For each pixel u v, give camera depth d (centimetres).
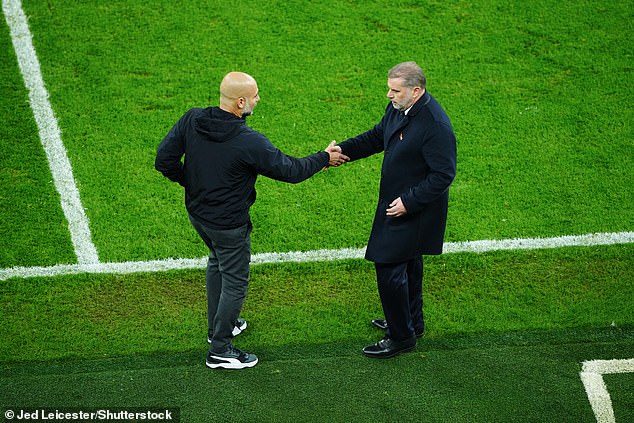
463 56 3259
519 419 1853
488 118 2989
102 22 3381
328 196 2677
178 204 2641
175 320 2200
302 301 2281
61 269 2378
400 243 1916
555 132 2931
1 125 2928
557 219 2575
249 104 1802
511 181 2731
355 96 3086
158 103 3045
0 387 1944
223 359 1995
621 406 1888
